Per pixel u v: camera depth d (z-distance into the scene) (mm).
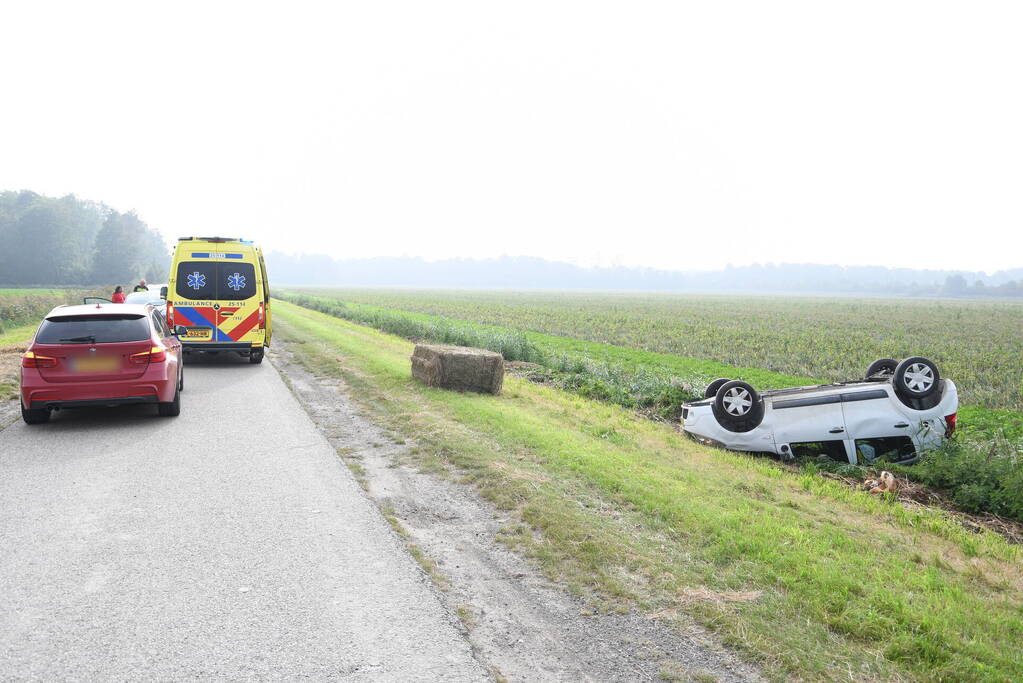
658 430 10039
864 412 8609
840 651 3506
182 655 3391
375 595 4121
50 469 6770
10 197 157125
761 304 107188
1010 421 13156
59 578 4266
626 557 4684
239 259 15312
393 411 9922
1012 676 3332
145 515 5461
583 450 7656
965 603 4242
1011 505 7066
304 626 3719
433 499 6023
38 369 8453
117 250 154625
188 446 7824
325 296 103062
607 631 3740
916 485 7848
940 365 24578
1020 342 36969
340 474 6711
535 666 3375
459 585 4305
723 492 6496
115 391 8711
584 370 16453
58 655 3369
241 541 4941
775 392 9547
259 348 15492
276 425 9078
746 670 3355
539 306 76562
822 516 6062
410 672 3283
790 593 4148
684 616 3902
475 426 8789
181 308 14992
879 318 64750
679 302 110250
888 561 4910
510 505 5781
